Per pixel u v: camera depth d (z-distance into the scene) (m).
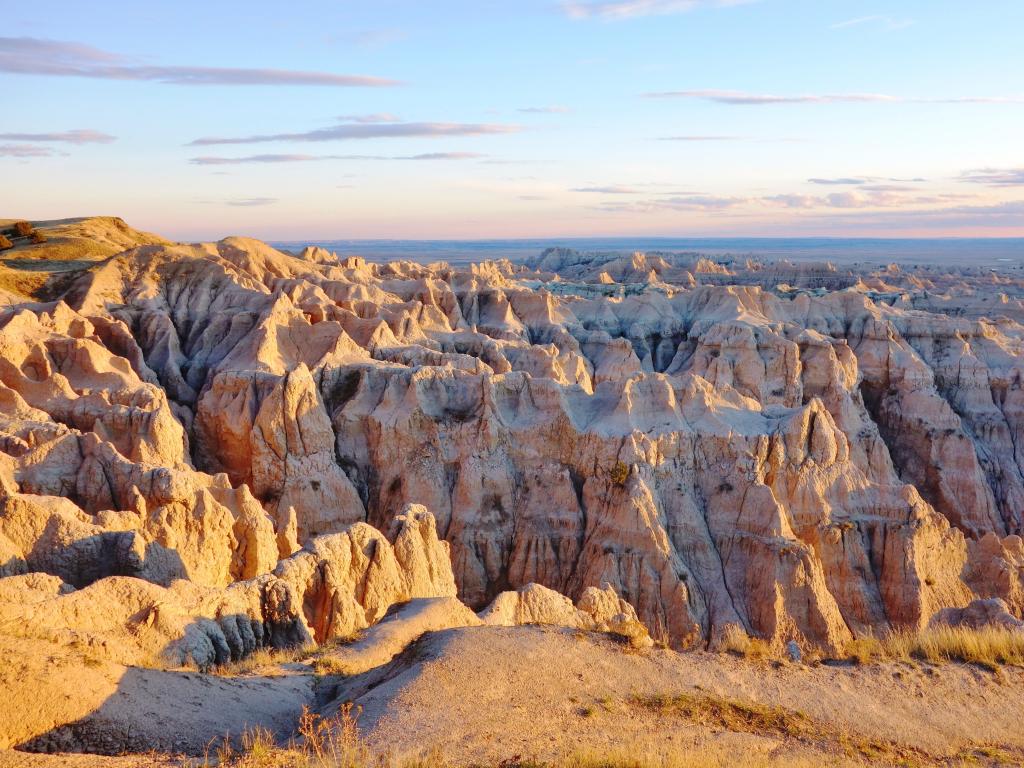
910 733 20.97
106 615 24.64
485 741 17.78
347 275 122.31
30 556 33.38
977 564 67.62
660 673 22.47
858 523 66.69
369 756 16.61
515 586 65.38
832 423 71.62
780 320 123.25
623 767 16.81
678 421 70.69
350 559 38.59
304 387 68.62
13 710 17.23
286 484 65.56
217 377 71.44
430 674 20.55
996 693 23.25
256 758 16.52
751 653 24.58
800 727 20.59
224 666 24.22
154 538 39.25
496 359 92.50
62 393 61.06
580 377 96.75
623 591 61.09
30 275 95.06
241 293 92.94
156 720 18.56
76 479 44.38
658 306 130.62
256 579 30.22
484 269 151.25
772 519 63.69
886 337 111.38
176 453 56.22
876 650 25.94
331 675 23.88
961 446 95.75
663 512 65.69
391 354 86.06
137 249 97.31
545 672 21.38
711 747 18.67
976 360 110.50
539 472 69.50
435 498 67.94
